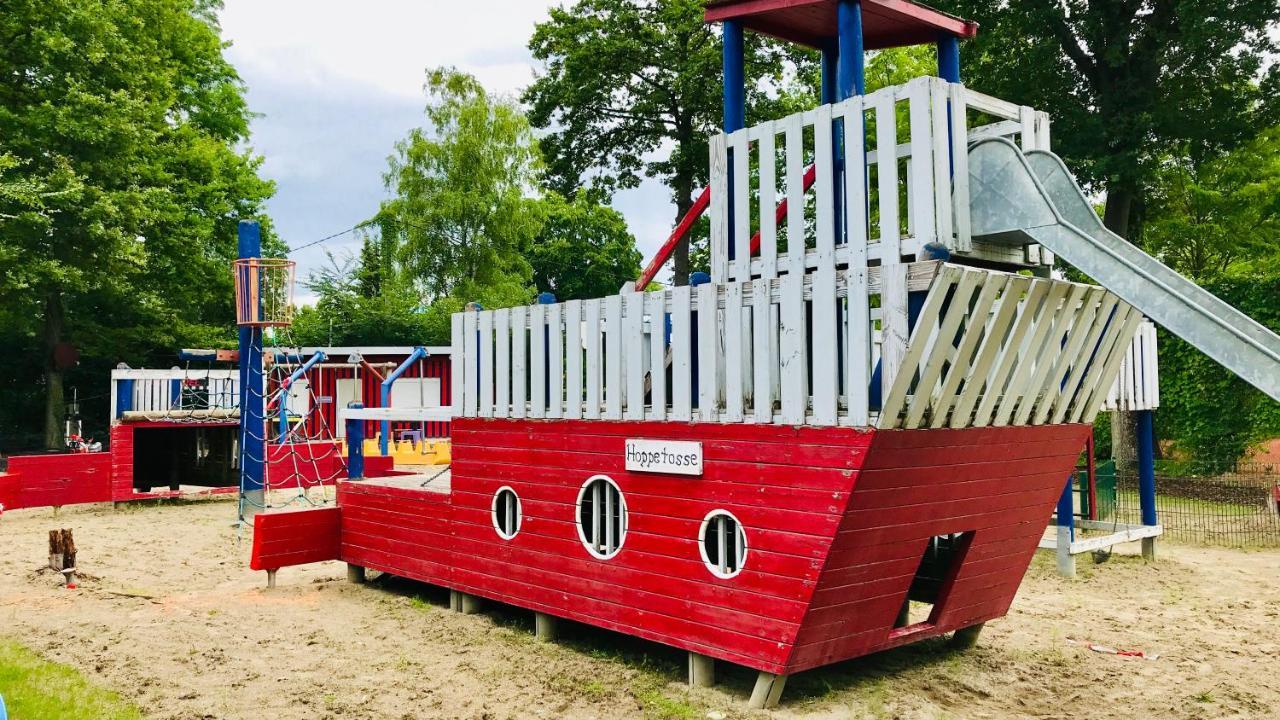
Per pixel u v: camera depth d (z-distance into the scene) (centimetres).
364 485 1034
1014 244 639
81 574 1079
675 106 2891
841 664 726
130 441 1702
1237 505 1756
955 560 685
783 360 585
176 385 1933
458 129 3972
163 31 3061
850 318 548
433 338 3934
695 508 642
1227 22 1992
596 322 734
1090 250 542
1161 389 2197
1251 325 487
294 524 1035
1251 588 1056
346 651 766
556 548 765
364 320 3928
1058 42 2223
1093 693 668
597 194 3088
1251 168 2616
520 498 806
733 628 615
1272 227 2803
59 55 2488
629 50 2791
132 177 2705
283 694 653
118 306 3145
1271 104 2130
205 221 3117
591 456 731
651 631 677
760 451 597
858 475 539
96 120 2475
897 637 660
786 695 642
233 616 891
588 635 810
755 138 687
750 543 602
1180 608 952
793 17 783
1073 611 935
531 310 797
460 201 3872
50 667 706
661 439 668
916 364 533
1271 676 712
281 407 1648
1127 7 2178
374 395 3030
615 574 709
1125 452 2225
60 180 2366
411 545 954
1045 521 742
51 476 1612
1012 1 2261
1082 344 672
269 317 1485
